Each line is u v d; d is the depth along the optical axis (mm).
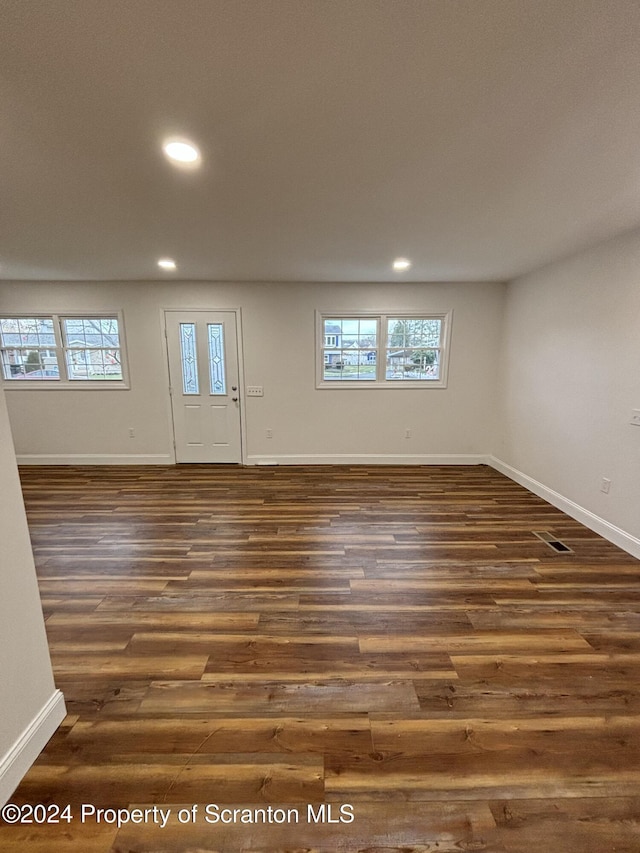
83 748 1337
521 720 1461
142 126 1531
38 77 1248
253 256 3510
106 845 1077
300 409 5055
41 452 5039
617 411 2928
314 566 2566
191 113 1449
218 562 2613
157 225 2666
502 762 1304
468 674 1678
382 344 4938
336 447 5164
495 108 1428
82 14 1031
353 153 1742
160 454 5109
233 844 1083
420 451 5184
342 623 2004
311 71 1237
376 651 1811
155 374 4914
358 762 1301
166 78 1263
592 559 2672
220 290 4738
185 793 1205
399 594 2258
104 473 4711
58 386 4879
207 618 2037
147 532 3078
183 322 4797
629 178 1990
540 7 1013
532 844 1086
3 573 1185
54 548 2811
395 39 1114
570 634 1927
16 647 1233
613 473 2965
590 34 1090
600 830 1118
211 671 1685
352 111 1442
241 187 2076
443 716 1476
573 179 2004
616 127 1546
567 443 3527
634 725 1445
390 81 1282
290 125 1531
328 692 1580
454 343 4898
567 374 3525
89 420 4996
